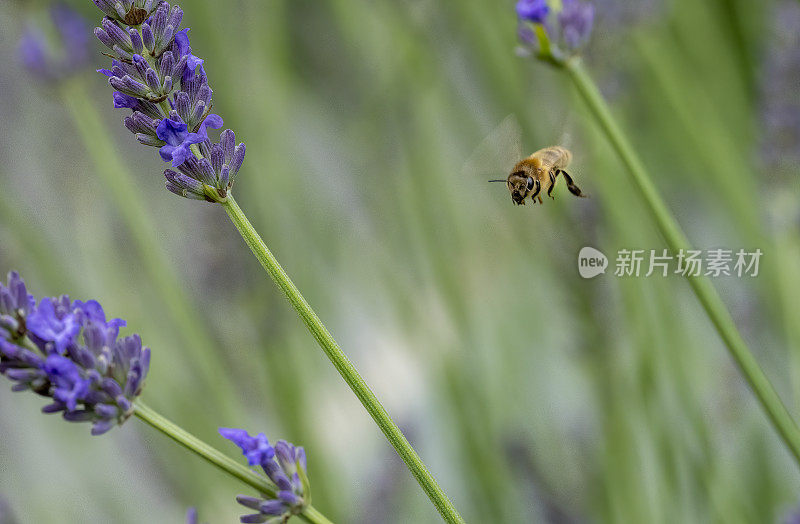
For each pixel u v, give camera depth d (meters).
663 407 1.29
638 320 1.29
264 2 1.61
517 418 1.57
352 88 1.80
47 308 1.02
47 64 1.33
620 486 1.33
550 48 1.12
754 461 1.42
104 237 1.64
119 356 1.03
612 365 1.30
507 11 1.63
